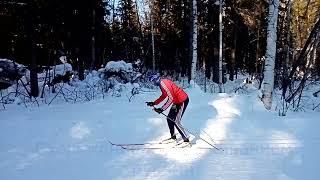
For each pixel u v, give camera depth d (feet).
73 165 20.92
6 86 54.95
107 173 19.57
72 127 28.17
